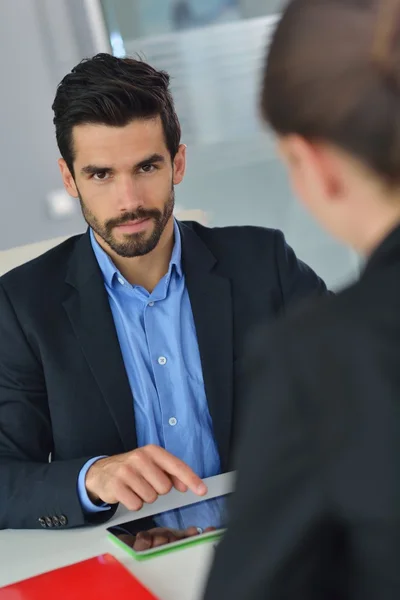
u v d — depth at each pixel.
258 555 0.59
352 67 0.62
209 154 3.85
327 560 0.60
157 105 1.58
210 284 1.75
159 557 1.25
